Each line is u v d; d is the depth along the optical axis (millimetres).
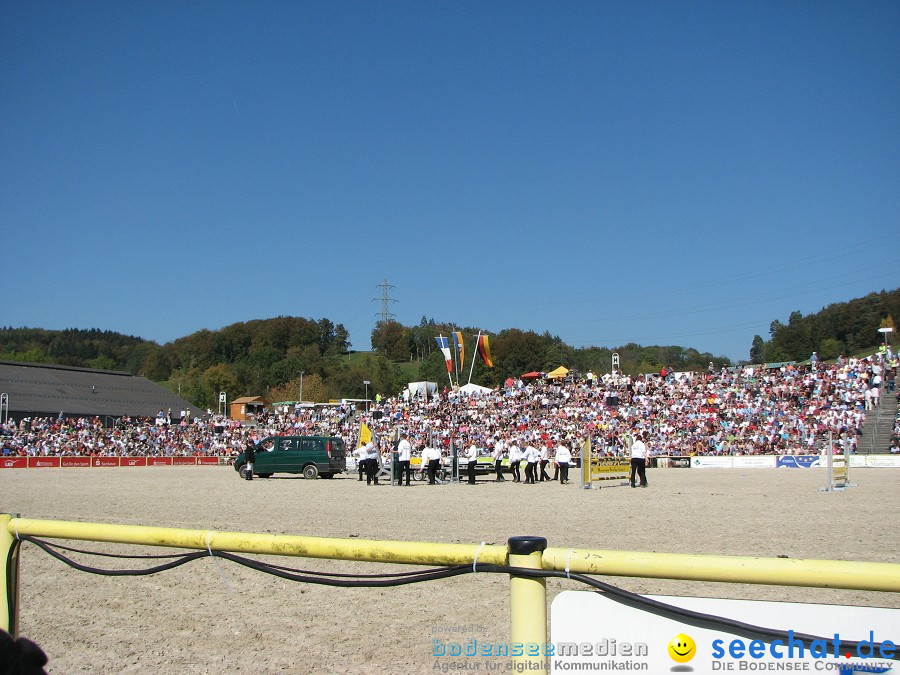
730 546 11195
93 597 8953
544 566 3154
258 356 137750
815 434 43000
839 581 2658
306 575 3809
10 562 4641
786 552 10570
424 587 8984
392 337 153000
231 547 4012
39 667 2309
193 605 8477
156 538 4223
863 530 13039
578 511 16969
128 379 85875
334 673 6191
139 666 6508
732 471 37906
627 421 48875
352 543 3609
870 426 43344
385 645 6867
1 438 52625
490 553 3270
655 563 2943
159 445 57062
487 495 22938
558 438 43094
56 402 71250
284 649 6852
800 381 48750
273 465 34906
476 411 54750
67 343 185125
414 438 44438
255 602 8531
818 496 20844
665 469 41281
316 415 62281
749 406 47562
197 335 153125
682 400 51094
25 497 22094
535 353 103562
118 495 22922
